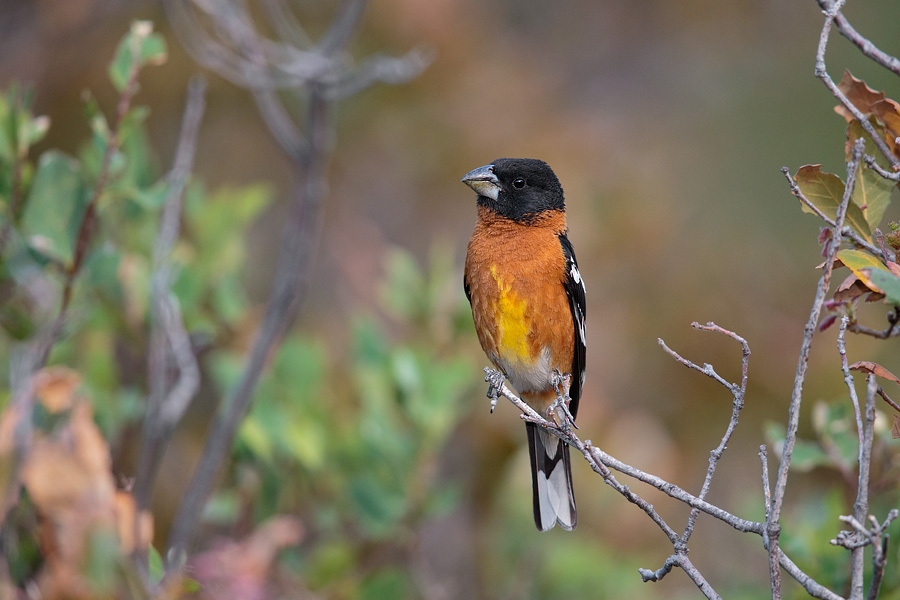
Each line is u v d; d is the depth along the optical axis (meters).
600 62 21.78
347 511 10.80
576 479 12.54
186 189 11.04
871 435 5.51
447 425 10.69
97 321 10.10
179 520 8.73
